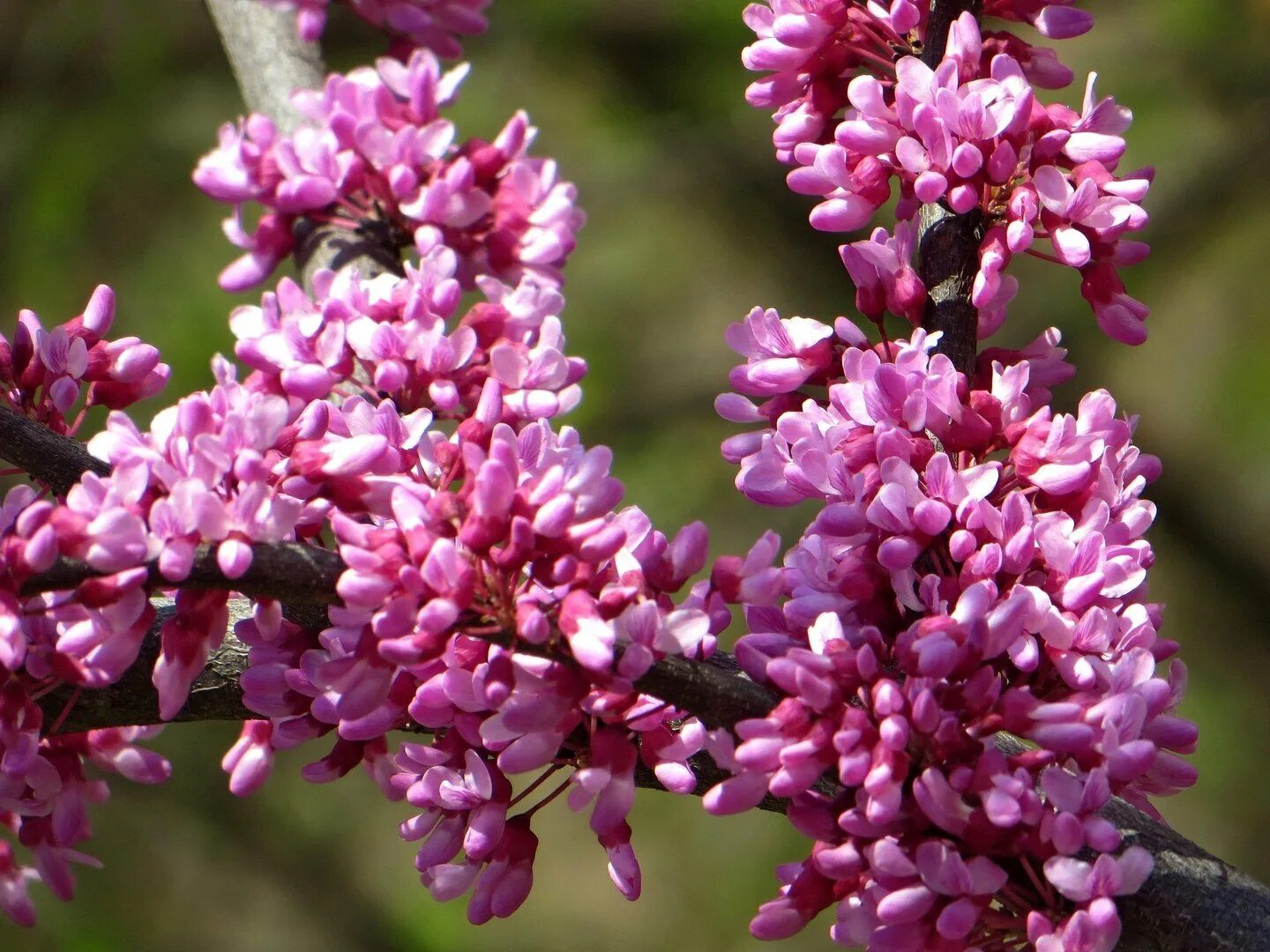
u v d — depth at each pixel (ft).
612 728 1.24
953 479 1.26
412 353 1.33
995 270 1.31
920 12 1.35
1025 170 1.31
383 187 1.48
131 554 1.19
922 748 1.21
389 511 1.25
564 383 1.34
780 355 1.32
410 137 1.45
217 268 2.94
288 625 1.28
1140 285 3.14
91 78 3.05
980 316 1.36
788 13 1.34
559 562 1.20
